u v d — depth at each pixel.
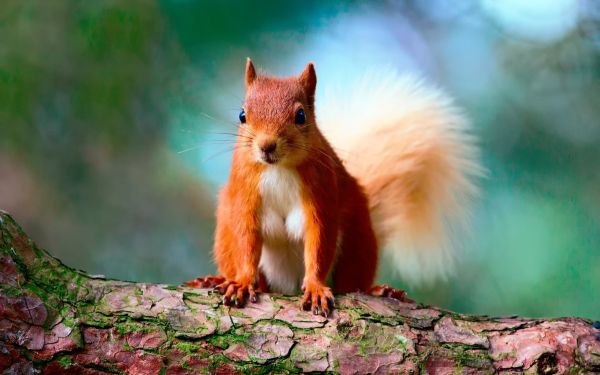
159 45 14.45
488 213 12.32
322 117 11.49
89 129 14.15
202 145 12.21
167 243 13.94
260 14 14.81
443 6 15.45
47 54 14.02
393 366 6.56
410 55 15.16
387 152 11.30
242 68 14.67
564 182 12.48
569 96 13.30
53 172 13.97
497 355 6.68
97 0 14.22
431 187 11.59
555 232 12.18
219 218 9.41
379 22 15.39
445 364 6.61
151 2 14.39
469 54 14.79
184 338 6.45
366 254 9.39
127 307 6.54
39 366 6.15
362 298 7.21
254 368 6.43
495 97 13.67
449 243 11.73
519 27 14.21
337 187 8.90
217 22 14.66
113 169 14.15
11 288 6.34
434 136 11.48
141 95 14.33
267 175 8.55
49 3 14.09
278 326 6.74
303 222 8.65
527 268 12.12
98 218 13.95
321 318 6.87
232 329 6.62
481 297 12.23
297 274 9.56
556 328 6.88
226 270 9.26
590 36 13.67
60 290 6.53
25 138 13.88
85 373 6.22
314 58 14.94
